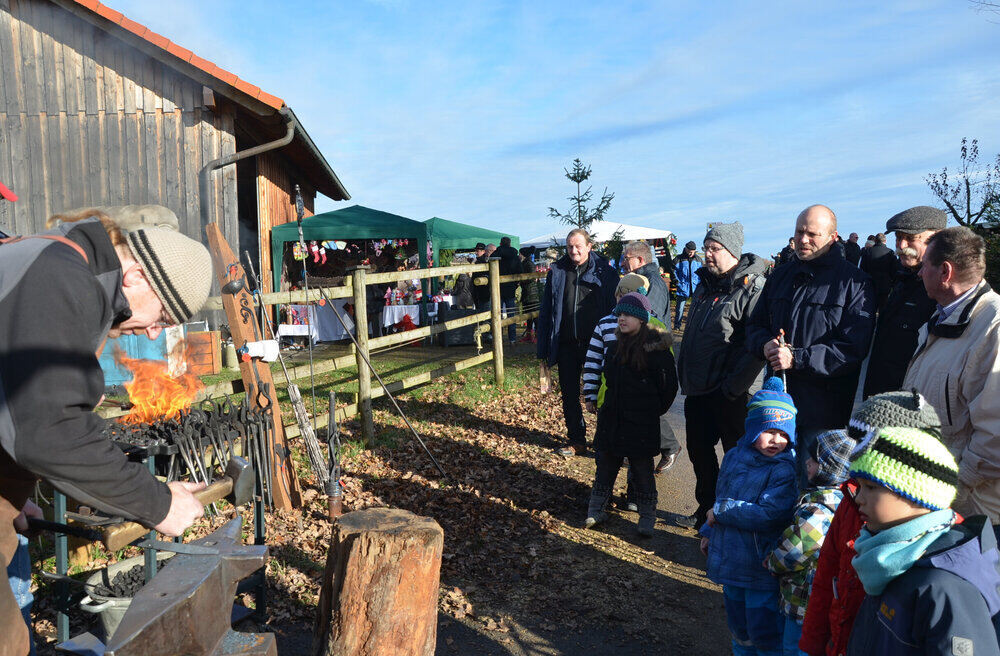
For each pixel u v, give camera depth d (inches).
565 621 149.2
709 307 187.3
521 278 384.5
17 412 58.2
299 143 544.1
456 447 257.9
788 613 112.2
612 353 208.2
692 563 180.2
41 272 61.4
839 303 154.4
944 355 116.2
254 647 88.6
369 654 101.5
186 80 433.7
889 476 73.4
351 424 271.0
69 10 421.1
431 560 103.0
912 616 70.3
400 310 545.3
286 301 215.3
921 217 155.4
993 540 72.4
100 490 63.0
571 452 264.1
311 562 163.3
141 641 66.5
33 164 434.0
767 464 125.7
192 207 437.7
